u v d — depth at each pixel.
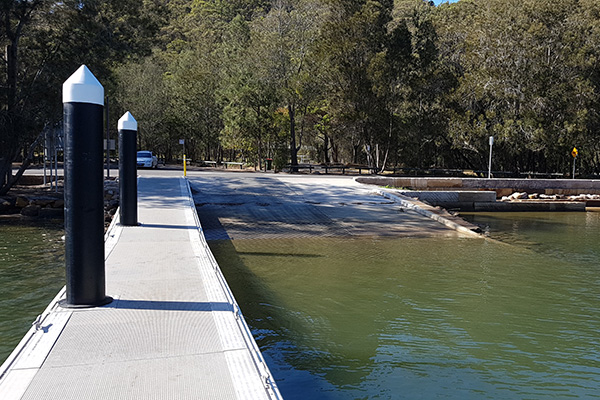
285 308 8.78
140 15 28.56
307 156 74.38
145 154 39.22
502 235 17.75
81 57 24.94
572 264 12.87
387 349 7.02
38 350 4.66
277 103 47.25
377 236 16.06
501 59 42.84
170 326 5.34
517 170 49.28
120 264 8.20
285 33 45.84
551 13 43.50
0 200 22.06
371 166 48.66
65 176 5.88
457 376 6.20
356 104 43.28
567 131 40.91
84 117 5.79
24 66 25.64
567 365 6.61
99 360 4.46
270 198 21.28
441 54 51.19
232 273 11.16
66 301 6.02
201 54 64.94
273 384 4.12
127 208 12.02
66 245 5.94
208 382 4.09
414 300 9.38
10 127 22.00
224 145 52.00
